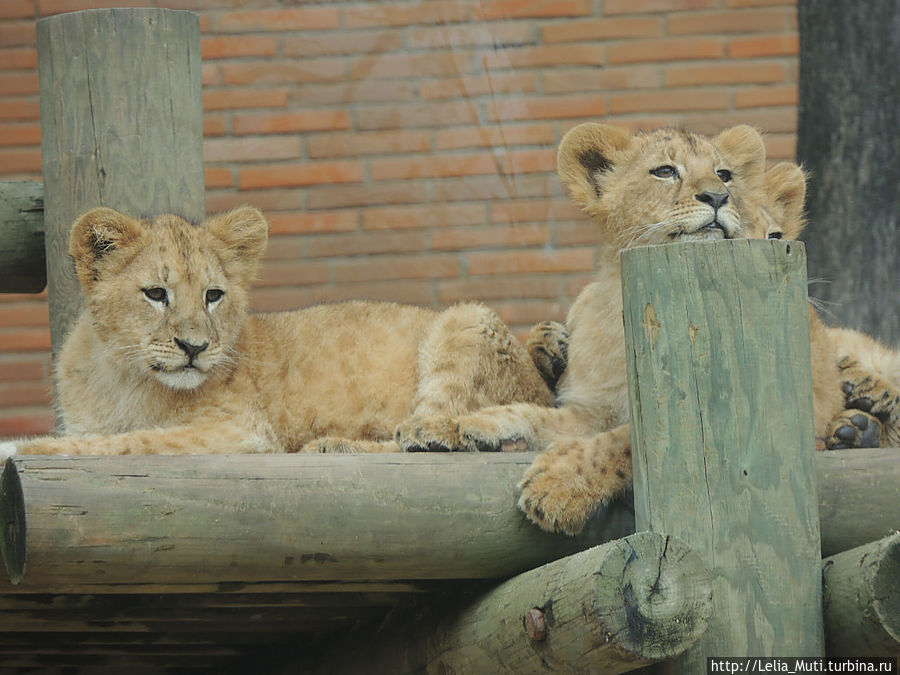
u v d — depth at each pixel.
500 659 7.26
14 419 17.44
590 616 6.21
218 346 9.41
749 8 17.23
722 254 6.91
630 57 17.56
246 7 17.80
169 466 6.87
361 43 17.91
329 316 10.17
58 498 6.58
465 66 17.88
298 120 17.88
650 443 6.88
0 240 10.02
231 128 17.83
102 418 9.54
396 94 17.91
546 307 17.66
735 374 6.86
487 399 9.85
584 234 17.70
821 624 6.86
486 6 17.77
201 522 6.83
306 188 17.86
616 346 9.39
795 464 6.89
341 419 9.88
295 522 7.00
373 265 17.78
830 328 11.48
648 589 6.23
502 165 17.81
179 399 9.44
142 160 9.59
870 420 9.32
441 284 17.78
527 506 7.35
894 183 13.57
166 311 9.29
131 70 9.62
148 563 6.78
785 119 17.20
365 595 8.45
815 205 13.66
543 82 17.72
